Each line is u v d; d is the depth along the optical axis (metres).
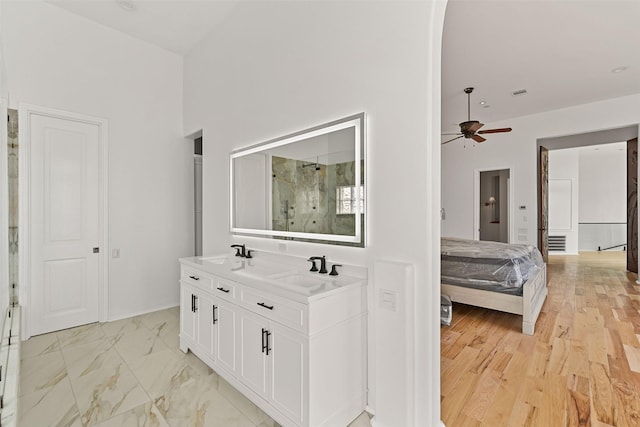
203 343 2.42
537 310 3.31
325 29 2.14
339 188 2.06
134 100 3.64
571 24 2.99
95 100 3.35
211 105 3.47
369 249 1.90
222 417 1.84
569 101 5.12
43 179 3.06
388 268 1.69
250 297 1.94
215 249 3.41
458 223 6.95
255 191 2.81
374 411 1.86
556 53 3.56
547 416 1.79
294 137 2.37
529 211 5.95
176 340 2.94
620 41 3.29
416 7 1.66
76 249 3.26
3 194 2.37
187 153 4.12
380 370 1.74
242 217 2.98
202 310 2.44
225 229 3.25
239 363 2.04
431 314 1.63
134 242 3.64
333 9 2.08
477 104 5.27
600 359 2.43
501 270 3.21
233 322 2.09
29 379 2.24
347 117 1.99
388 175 1.79
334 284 1.78
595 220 8.83
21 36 2.91
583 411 1.82
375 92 1.85
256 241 2.82
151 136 3.79
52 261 3.11
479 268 3.36
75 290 3.25
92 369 2.38
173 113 3.98
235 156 3.06
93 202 3.38
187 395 2.05
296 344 1.62
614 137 5.48
